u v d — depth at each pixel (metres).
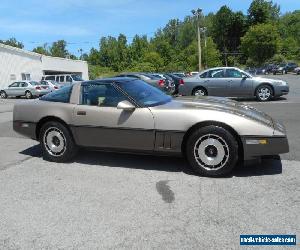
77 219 3.85
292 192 4.33
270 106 12.22
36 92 26.67
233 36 106.31
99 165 5.72
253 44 86.81
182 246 3.24
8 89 27.45
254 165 5.39
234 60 101.88
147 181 4.91
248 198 4.20
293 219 3.65
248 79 14.01
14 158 6.39
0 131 9.27
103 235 3.49
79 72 50.09
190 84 14.61
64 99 5.95
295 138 7.06
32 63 37.56
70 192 4.62
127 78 6.06
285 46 99.75
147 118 5.21
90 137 5.66
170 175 5.11
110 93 5.60
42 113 6.02
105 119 5.48
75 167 5.68
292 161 5.55
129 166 5.60
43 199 4.43
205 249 3.18
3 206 4.27
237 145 4.86
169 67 83.75
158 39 101.31
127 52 100.31
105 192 4.57
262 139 4.75
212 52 84.06
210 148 4.94
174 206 4.07
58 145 5.96
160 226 3.62
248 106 5.75
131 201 4.26
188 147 5.03
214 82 14.31
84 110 5.64
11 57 33.84
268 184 4.62
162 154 5.26
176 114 5.07
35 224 3.78
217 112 4.95
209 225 3.60
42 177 5.27
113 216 3.88
